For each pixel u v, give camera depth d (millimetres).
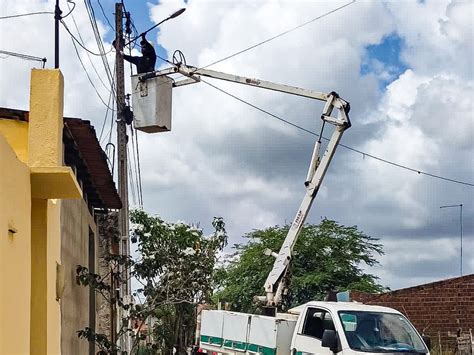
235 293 29297
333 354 11281
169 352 22781
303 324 12445
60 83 8633
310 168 15609
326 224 30719
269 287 15398
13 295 6473
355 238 30469
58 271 9055
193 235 21219
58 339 8977
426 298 27375
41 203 8109
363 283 29078
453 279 27328
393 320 11805
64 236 11062
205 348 15422
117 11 16672
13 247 6512
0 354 5859
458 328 26938
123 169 16625
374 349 11008
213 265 20750
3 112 9750
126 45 16656
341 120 15492
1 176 5973
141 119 16172
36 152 8422
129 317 15539
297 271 29156
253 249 30359
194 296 18781
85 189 14805
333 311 11797
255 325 13508
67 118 10406
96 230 18000
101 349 14492
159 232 20172
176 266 17312
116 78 16672
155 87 16203
